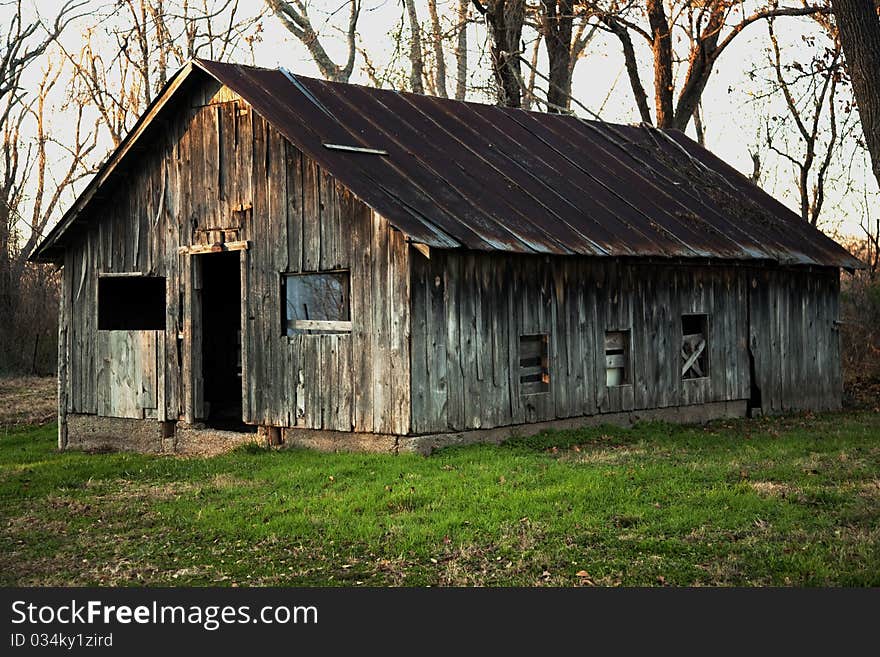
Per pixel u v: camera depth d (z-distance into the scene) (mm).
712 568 9914
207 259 20734
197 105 18516
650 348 19531
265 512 12484
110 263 19938
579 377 18156
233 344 21203
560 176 20312
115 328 20656
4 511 13508
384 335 15836
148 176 19297
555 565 10109
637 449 16375
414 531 11211
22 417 24844
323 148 16766
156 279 21219
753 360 21766
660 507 12078
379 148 17750
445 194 17094
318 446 16812
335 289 17234
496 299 16844
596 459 15266
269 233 17422
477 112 21719
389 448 15805
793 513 11648
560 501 12359
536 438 16984
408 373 15523
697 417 20547
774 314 22344
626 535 10992
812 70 33250
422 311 15711
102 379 20062
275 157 17359
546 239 17078
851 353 31453
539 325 17500
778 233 22953
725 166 26094
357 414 16188
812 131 36188
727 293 21250
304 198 16922
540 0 33719
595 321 18500
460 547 10656
